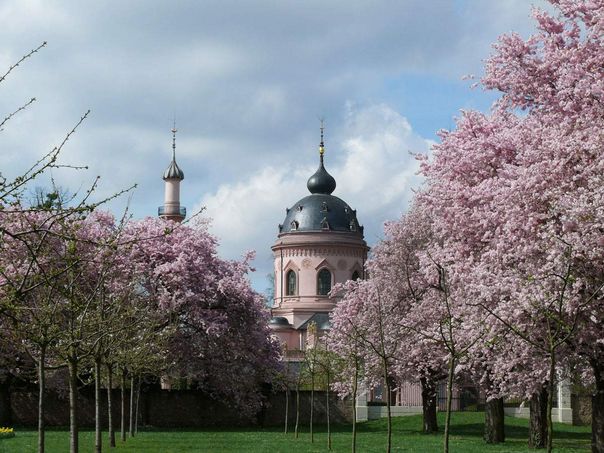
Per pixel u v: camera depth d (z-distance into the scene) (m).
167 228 20.39
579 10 32.66
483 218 32.84
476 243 34.44
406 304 52.75
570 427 62.78
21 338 22.19
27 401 60.31
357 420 70.12
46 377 50.22
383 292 52.97
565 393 67.56
